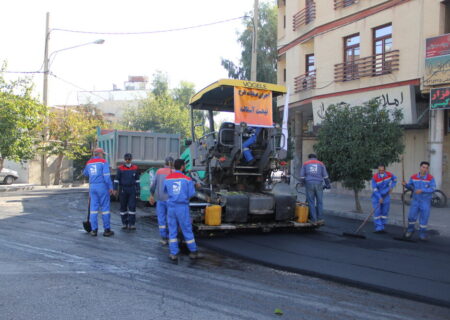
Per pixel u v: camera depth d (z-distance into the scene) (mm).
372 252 7250
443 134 13883
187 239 6719
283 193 9117
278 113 24578
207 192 8914
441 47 13305
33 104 17859
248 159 9031
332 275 5715
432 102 13492
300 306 4645
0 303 4500
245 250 7230
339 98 17391
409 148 16391
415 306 4730
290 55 20875
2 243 7461
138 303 4590
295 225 8883
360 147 11141
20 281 5285
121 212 9250
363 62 16125
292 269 6074
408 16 14586
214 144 8922
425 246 7906
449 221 10805
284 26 23562
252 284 5418
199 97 9531
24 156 19109
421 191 8461
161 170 7883
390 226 10516
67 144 25297
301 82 20047
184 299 4766
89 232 8680
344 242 8156
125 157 9219
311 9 18859
